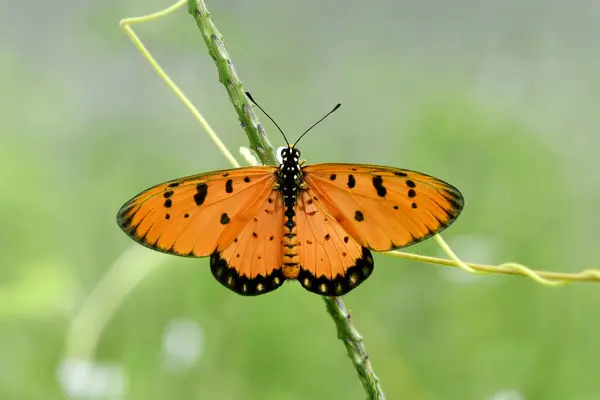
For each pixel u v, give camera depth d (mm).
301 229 654
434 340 761
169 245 651
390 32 1010
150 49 852
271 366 749
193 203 651
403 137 866
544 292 762
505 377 751
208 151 834
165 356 739
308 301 757
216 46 646
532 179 790
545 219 782
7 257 762
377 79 948
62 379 719
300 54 926
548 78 930
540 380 750
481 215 784
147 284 751
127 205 646
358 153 899
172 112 851
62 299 741
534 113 900
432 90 896
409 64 977
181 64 863
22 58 921
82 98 888
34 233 771
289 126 896
